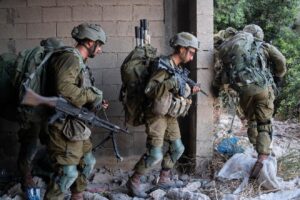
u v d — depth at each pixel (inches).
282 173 197.5
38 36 213.0
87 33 146.8
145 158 173.3
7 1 210.7
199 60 202.5
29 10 211.9
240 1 372.2
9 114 173.6
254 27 200.7
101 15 212.7
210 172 203.2
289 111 334.0
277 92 198.5
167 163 185.8
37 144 172.9
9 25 212.1
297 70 349.4
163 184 185.6
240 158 196.2
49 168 188.2
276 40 374.3
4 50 212.4
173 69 166.1
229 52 187.8
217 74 199.9
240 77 184.4
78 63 140.3
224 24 374.6
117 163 217.8
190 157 213.8
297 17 395.2
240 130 265.4
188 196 169.6
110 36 213.5
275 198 173.5
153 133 171.5
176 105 168.6
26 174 171.6
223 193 178.9
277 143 256.1
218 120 244.4
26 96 133.0
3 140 213.5
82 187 158.9
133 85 175.3
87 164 156.2
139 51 179.2
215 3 369.4
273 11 376.8
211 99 205.2
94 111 155.9
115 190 189.0
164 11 214.2
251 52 186.7
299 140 267.4
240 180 189.2
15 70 152.4
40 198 175.2
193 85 175.0
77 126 141.8
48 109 145.2
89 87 145.0
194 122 207.8
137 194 176.9
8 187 189.2
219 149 215.6
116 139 216.8
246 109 193.8
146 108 172.7
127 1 212.7
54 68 140.9
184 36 167.9
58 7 212.1
